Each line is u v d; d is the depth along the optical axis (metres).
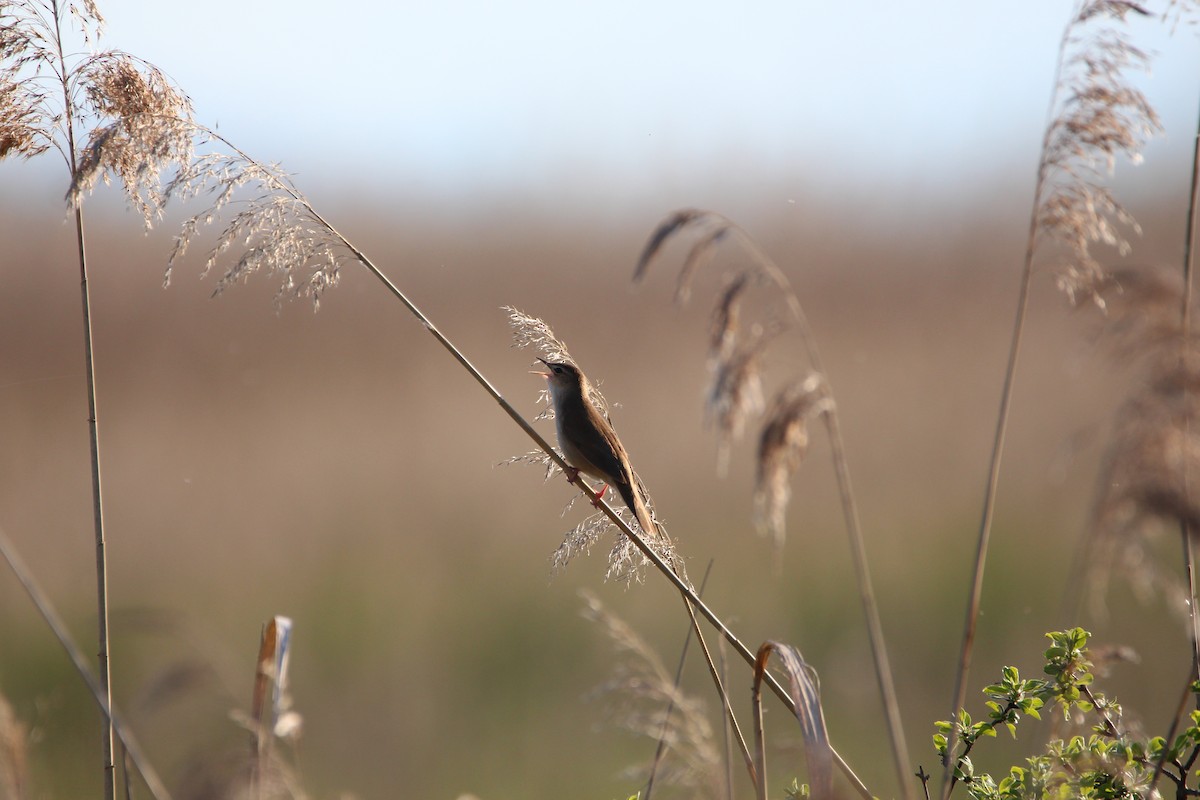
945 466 22.59
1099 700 6.07
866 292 35.72
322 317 30.28
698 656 15.54
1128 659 6.22
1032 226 6.81
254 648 16.36
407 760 14.00
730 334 6.53
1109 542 5.16
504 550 19.75
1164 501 4.95
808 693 5.47
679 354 29.28
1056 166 6.79
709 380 6.50
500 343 30.05
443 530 20.53
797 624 16.69
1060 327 30.02
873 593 17.45
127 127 7.27
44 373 27.53
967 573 17.84
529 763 13.85
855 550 6.40
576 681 15.98
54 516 21.14
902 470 22.59
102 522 7.14
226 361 28.09
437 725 14.77
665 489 21.80
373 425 24.89
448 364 28.28
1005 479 21.69
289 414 25.61
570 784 13.41
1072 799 5.77
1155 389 5.19
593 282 36.59
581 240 41.53
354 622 17.50
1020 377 26.94
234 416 25.52
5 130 7.32
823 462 23.06
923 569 18.23
